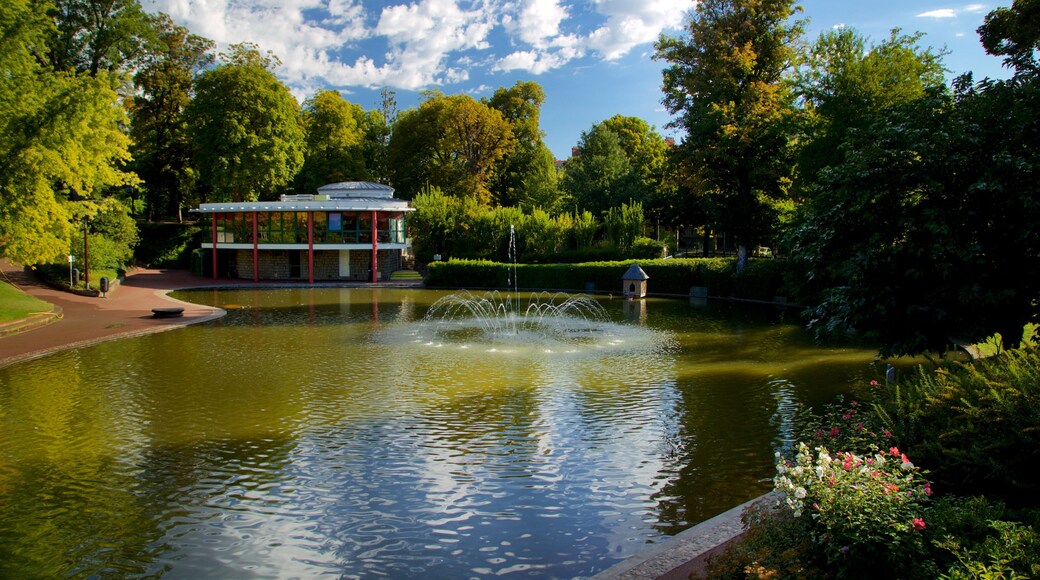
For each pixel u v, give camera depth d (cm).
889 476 513
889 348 984
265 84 4891
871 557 463
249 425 1129
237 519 775
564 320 2552
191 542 720
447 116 5444
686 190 4775
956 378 729
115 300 3169
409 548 707
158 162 5400
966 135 891
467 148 5634
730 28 3500
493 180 6162
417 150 5862
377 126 6644
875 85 2605
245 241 4522
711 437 1053
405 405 1255
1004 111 925
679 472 909
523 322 2491
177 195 5747
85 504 816
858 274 962
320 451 1000
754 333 2181
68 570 660
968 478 620
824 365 1620
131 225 4300
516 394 1338
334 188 4878
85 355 1794
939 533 471
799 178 3041
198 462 956
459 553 696
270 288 4056
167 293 3666
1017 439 603
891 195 963
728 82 3494
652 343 1972
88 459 970
